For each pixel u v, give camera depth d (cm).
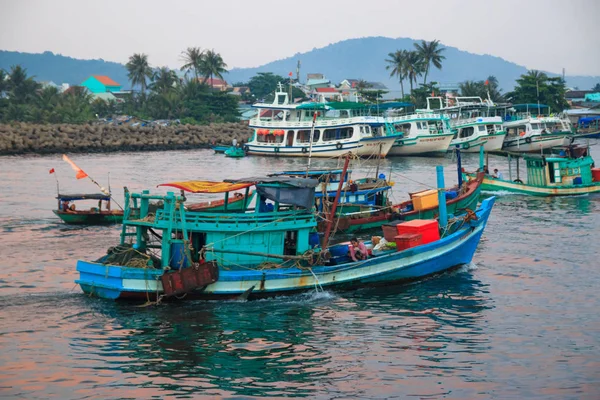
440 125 8425
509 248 3203
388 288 2569
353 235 3522
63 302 2316
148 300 2291
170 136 10256
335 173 3719
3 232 3506
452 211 3775
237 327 2114
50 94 12475
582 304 2352
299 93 15750
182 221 2302
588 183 5109
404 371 1808
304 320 2189
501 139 8450
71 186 5356
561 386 1716
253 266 2411
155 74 14325
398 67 13975
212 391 1689
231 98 13112
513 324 2158
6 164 7112
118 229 3634
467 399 1653
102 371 1791
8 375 1758
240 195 3622
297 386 1719
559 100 12712
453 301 2403
